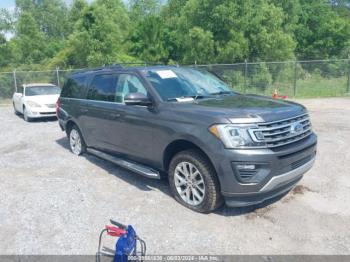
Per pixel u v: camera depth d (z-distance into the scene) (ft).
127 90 16.61
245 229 12.07
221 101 14.34
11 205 14.79
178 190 14.21
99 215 13.52
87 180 17.69
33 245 11.49
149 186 16.56
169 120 13.79
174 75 16.39
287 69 62.03
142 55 95.30
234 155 11.59
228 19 73.41
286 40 75.66
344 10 137.08
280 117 12.40
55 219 13.30
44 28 192.44
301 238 11.37
